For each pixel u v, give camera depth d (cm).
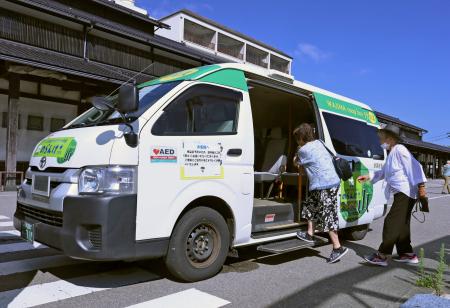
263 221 563
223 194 461
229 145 471
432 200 1702
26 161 1683
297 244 541
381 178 583
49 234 395
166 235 409
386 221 552
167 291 416
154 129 408
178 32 4309
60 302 381
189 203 430
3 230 706
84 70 1438
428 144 4625
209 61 2178
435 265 566
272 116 736
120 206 375
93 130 418
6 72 1494
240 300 401
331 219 552
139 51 1898
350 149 675
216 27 4631
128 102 382
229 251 499
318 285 459
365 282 475
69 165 398
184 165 424
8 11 1466
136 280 448
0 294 399
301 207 618
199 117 453
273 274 495
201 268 445
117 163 380
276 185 711
